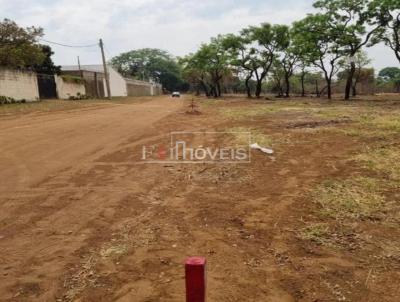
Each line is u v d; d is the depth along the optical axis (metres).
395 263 3.83
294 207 5.39
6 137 11.72
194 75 61.59
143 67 121.56
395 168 7.02
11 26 32.03
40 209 5.55
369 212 5.07
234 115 18.50
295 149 9.30
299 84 62.41
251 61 42.22
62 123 15.51
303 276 3.64
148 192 6.30
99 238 4.58
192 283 2.07
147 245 4.37
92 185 6.71
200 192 6.24
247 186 6.50
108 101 37.97
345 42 29.03
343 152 8.62
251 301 3.29
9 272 3.87
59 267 3.94
